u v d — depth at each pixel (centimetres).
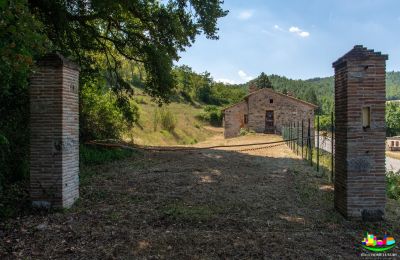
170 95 1616
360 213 551
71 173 646
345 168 559
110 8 1129
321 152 1619
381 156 546
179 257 410
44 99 604
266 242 456
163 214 579
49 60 598
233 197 709
